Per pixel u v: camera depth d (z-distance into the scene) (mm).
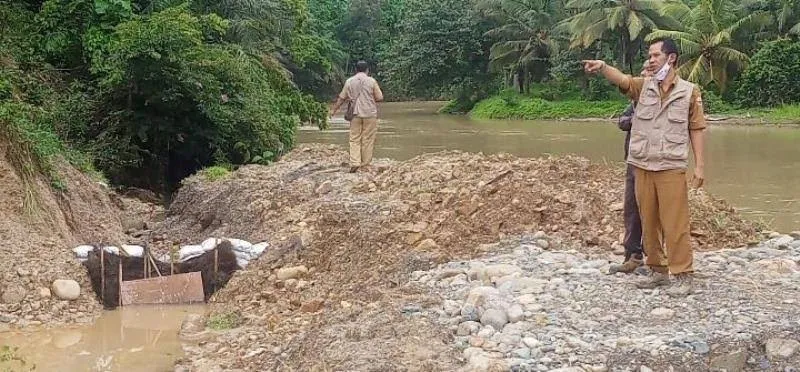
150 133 16078
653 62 6273
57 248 8922
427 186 9961
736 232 8883
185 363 6656
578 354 5172
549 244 8172
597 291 6414
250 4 20609
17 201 9359
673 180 6242
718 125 34562
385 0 68125
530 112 44906
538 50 50750
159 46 14828
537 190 9031
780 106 38312
